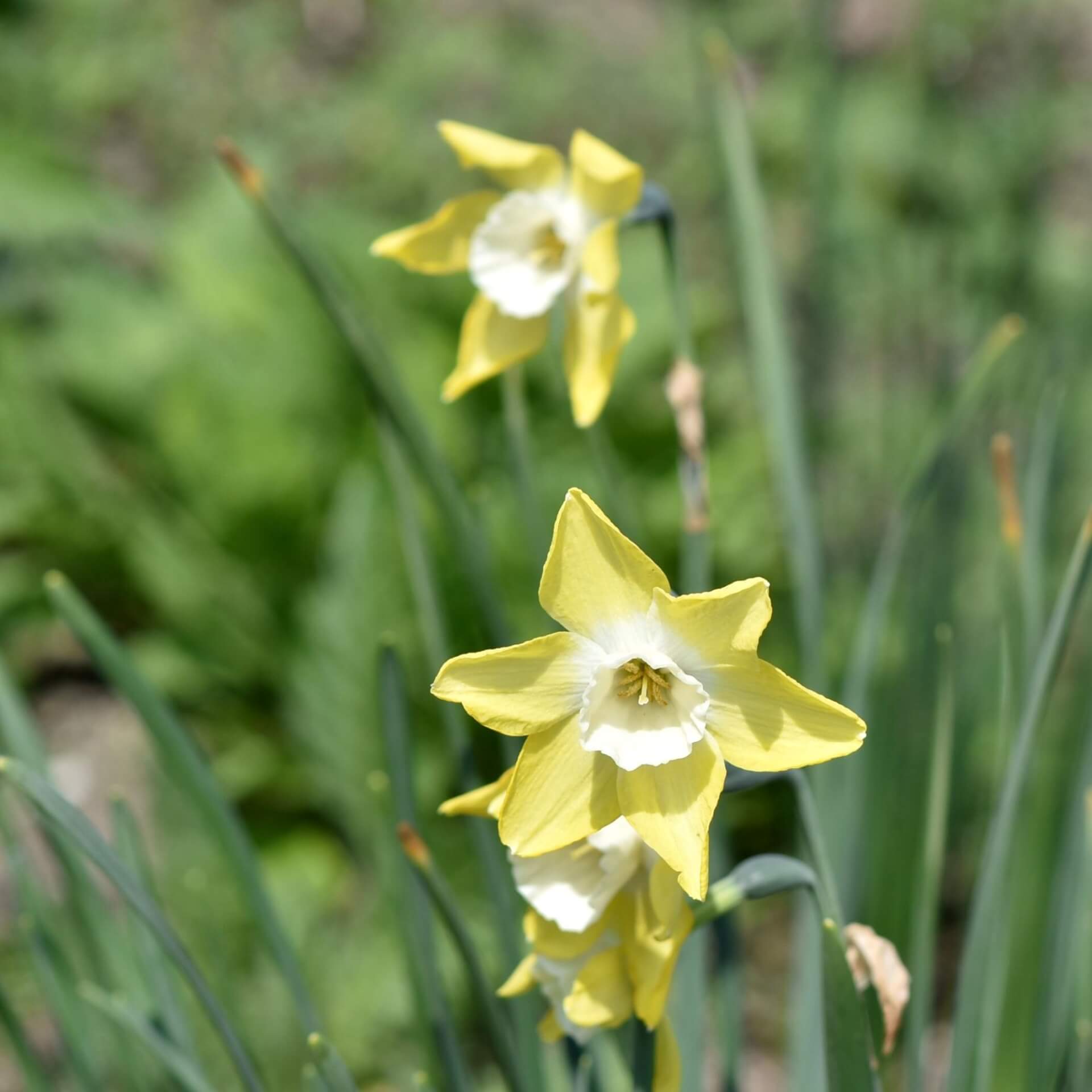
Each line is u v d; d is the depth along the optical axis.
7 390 1.76
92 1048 0.84
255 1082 0.78
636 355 1.63
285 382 1.73
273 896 1.25
